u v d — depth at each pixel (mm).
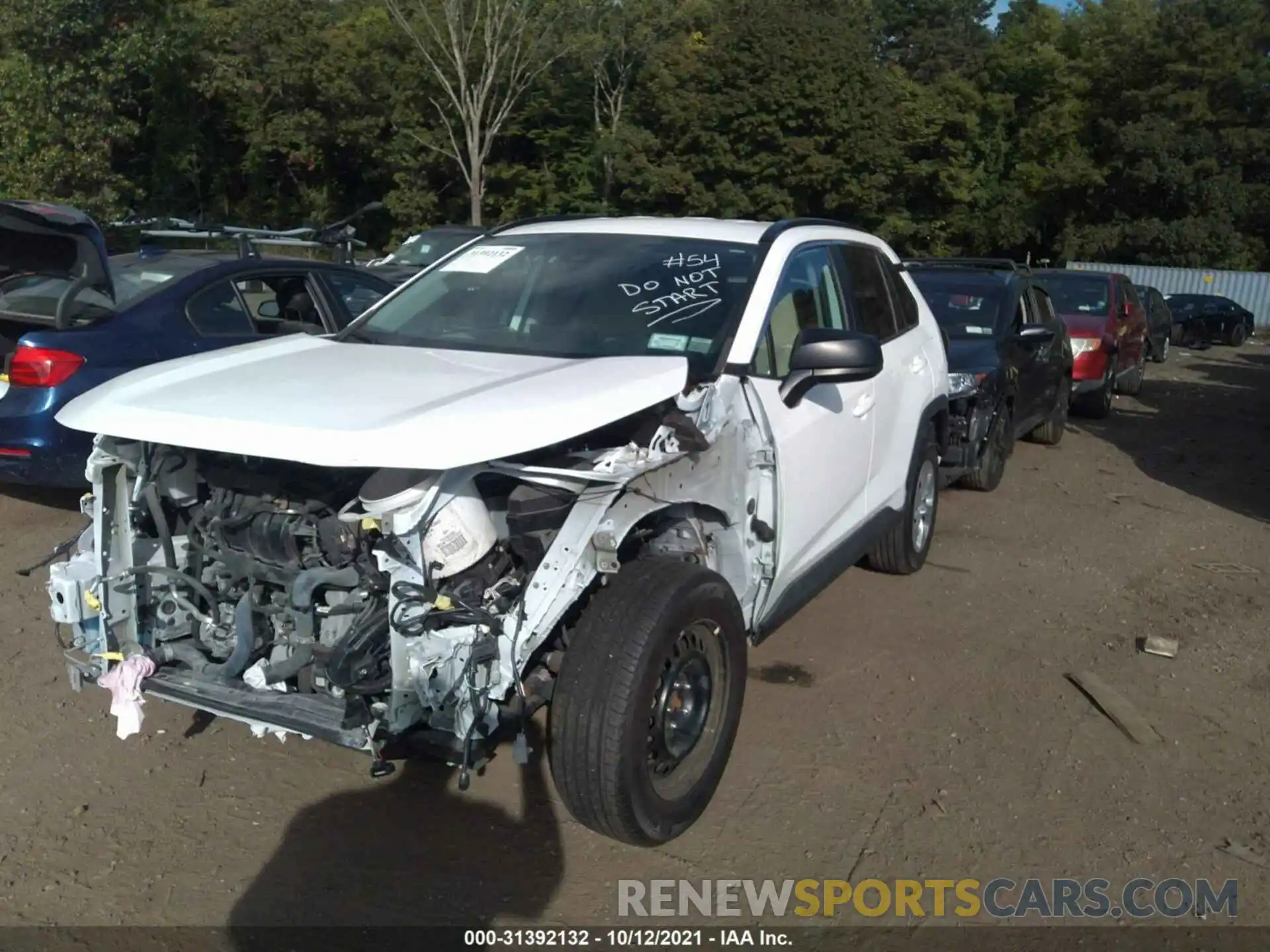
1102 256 45562
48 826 3701
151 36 27344
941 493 8742
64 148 26359
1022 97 48531
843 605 5938
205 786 3977
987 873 3625
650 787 3414
